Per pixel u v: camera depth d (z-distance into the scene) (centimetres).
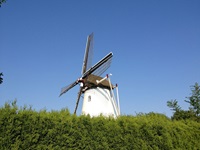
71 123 904
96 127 970
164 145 1115
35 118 824
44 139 821
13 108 805
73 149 870
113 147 983
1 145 724
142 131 1092
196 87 2030
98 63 2284
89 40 2631
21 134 779
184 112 1998
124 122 1064
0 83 986
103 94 2214
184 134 1266
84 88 2286
